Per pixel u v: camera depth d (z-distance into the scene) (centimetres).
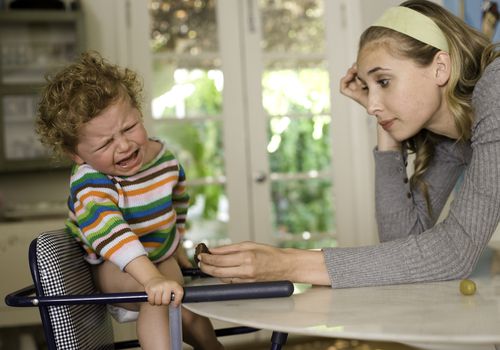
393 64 126
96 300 110
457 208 120
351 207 413
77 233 134
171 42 391
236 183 397
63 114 126
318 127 411
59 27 360
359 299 105
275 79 405
